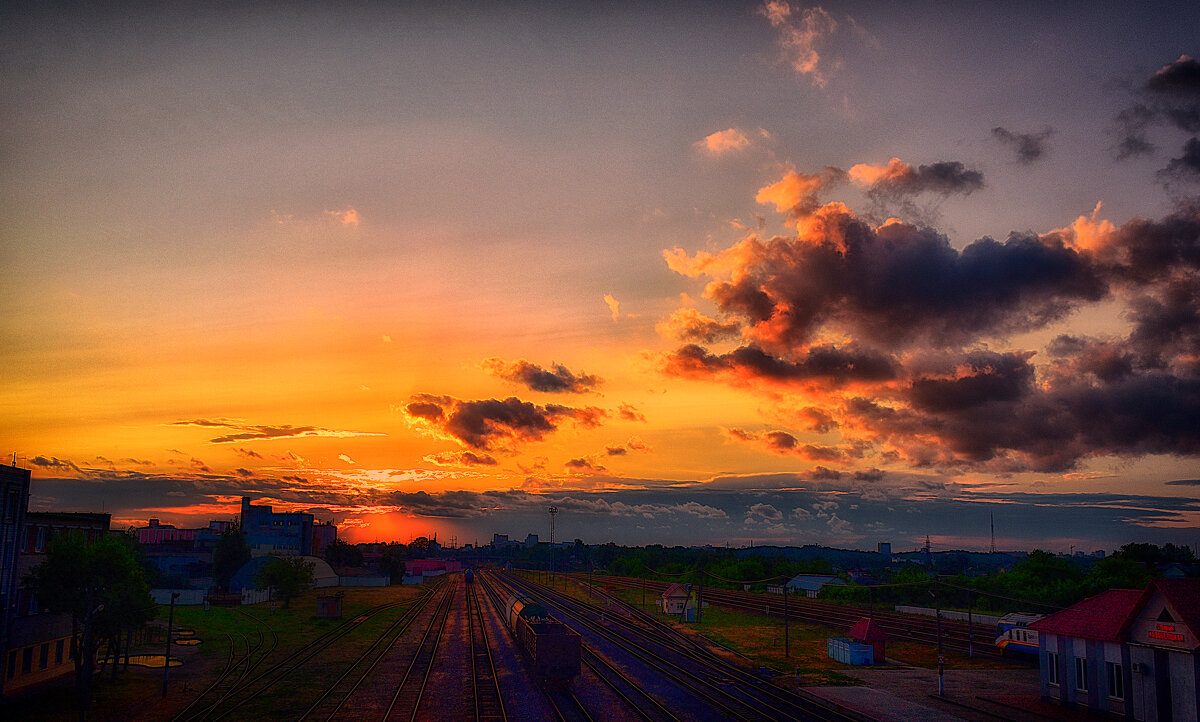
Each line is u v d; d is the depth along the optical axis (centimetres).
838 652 4981
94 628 3794
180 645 5359
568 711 3516
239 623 6825
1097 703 3322
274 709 3444
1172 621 3020
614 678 4291
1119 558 8238
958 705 3562
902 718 3294
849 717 3306
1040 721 3253
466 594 11694
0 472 3425
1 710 3269
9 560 3484
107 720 3164
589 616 7981
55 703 3434
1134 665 3138
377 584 13950
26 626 3609
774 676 4341
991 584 8750
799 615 8012
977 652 5316
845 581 11731
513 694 3894
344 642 5778
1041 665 3659
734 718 3281
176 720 3167
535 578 17362
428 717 3375
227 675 4247
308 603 9219
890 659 5031
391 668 4612
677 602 8044
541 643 4025
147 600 4019
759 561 14375
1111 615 3375
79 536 3812
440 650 5447
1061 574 8675
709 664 4775
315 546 15812
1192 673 2920
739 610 8794
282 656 5006
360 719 3316
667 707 3519
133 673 4247
